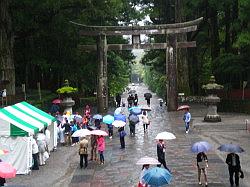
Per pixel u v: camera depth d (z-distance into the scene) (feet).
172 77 159.33
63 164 72.90
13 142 65.41
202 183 57.98
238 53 168.66
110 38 185.06
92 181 60.59
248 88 154.20
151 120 134.72
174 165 69.77
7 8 122.01
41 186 58.23
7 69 121.19
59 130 93.25
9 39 123.03
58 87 180.96
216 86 118.42
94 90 218.59
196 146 55.26
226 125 111.96
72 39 150.51
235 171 55.62
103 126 119.14
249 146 85.81
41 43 153.28
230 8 169.58
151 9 210.38
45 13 130.11
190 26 153.48
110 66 212.84
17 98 116.67
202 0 159.43
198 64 221.05
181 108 106.73
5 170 42.91
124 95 340.59
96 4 142.20
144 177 40.73
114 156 78.23
